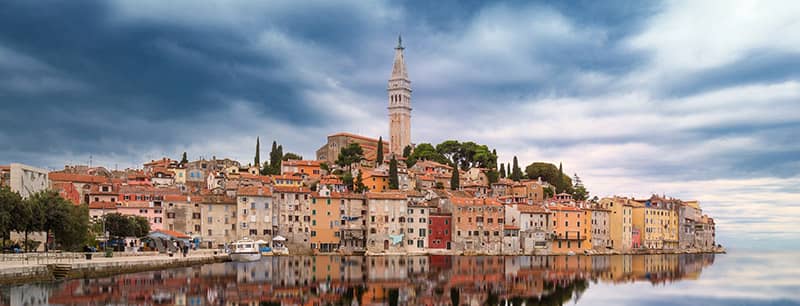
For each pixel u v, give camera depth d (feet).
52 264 402.93
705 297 426.51
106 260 464.65
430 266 619.26
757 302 409.28
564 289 449.89
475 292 424.87
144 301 344.28
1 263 391.04
